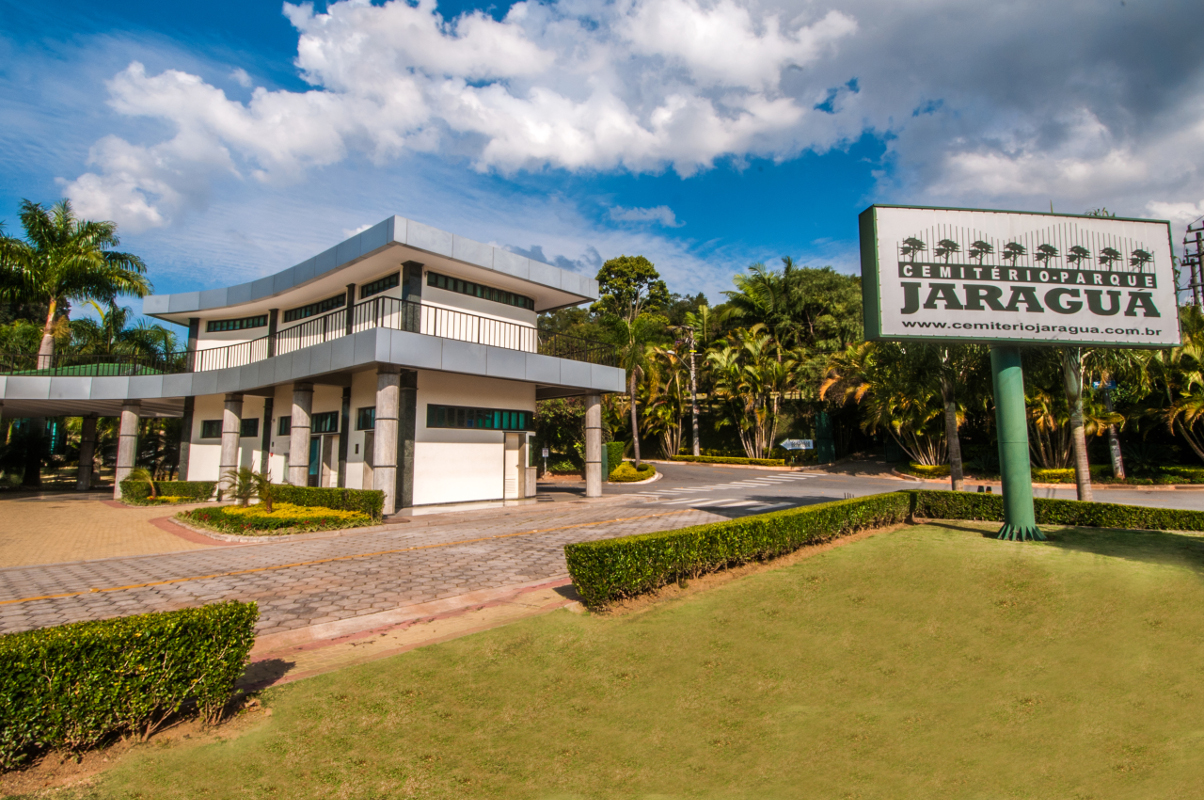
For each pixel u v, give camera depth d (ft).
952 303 36.50
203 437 81.82
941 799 11.89
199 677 14.24
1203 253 93.25
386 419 51.16
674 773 12.97
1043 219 37.78
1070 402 44.52
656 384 120.67
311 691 16.53
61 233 86.07
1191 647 19.13
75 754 12.79
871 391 97.19
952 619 22.40
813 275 132.16
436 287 58.08
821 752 13.88
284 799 11.60
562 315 147.33
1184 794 11.81
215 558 35.29
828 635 21.02
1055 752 13.65
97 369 81.82
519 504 63.36
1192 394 74.02
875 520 40.45
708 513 53.72
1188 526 37.93
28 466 99.50
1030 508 35.86
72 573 31.53
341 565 32.81
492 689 16.90
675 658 19.16
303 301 71.31
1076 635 20.51
